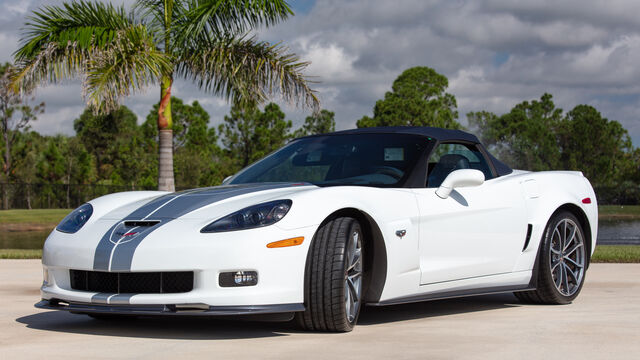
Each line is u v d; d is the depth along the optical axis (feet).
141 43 31.94
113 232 10.52
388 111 166.61
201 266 9.69
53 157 129.49
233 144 124.47
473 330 10.76
